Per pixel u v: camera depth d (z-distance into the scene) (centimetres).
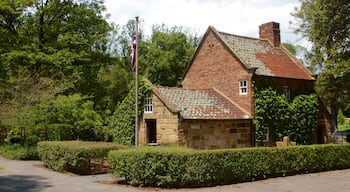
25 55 2734
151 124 2362
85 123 2553
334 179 1612
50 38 3038
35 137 2453
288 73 2792
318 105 3017
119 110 2533
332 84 2831
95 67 3400
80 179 1530
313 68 2994
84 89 3306
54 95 2630
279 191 1294
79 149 1630
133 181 1366
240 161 1512
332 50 2514
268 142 2569
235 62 2614
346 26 2525
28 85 2508
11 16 2884
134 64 1961
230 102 2581
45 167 1906
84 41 3034
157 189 1312
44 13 2991
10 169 1823
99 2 3347
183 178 1337
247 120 2461
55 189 1280
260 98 2536
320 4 2614
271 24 3128
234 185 1426
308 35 2967
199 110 2278
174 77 4981
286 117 2691
